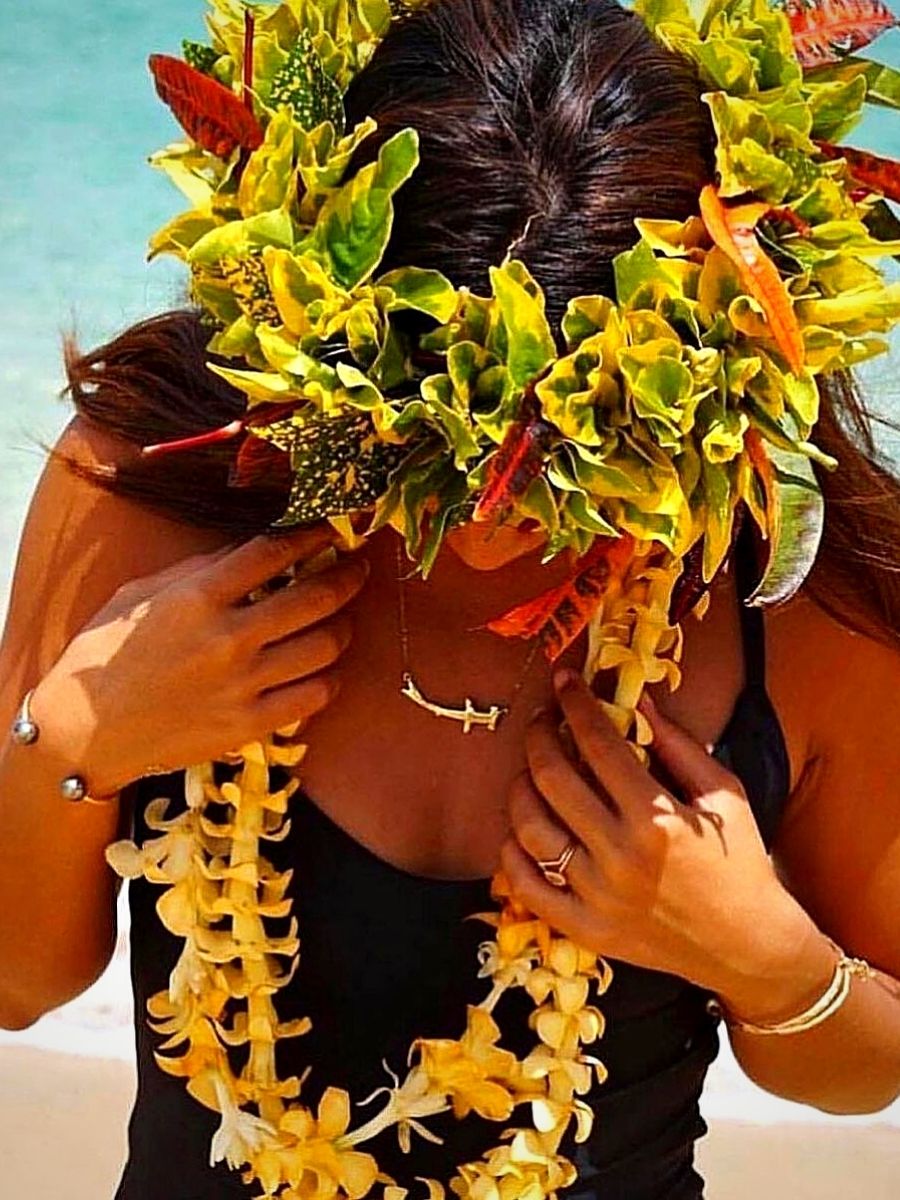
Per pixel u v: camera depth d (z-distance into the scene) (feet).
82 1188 7.27
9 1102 7.66
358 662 3.97
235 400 4.02
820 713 4.08
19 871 3.96
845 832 4.17
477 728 3.96
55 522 4.19
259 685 3.72
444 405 3.22
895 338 6.08
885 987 4.16
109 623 3.85
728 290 3.34
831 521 4.03
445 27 3.58
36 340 14.39
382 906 3.86
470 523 3.50
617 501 3.37
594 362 3.25
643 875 3.67
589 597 3.56
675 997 4.04
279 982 3.82
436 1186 3.90
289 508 3.43
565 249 3.34
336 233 3.27
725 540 3.41
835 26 3.63
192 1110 4.09
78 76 17.61
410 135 3.19
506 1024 3.90
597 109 3.44
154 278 15.06
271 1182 3.84
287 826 3.83
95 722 3.76
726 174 3.35
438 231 3.35
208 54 3.71
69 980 4.21
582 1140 3.84
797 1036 3.97
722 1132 7.61
